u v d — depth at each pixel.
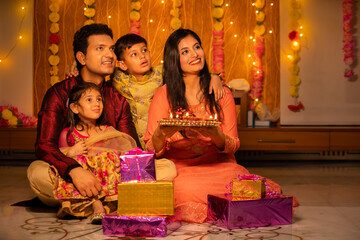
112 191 2.35
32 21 5.44
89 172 2.30
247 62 5.40
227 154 2.65
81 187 2.26
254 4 5.38
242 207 2.11
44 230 2.11
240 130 4.88
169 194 2.04
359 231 2.04
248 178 2.19
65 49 5.46
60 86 2.69
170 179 2.37
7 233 2.05
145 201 2.04
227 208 2.09
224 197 2.16
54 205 2.61
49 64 5.50
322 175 4.01
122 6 5.42
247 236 1.97
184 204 2.28
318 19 5.38
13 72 5.48
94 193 2.27
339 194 3.03
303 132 4.88
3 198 2.95
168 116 2.63
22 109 5.49
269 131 4.88
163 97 2.65
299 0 5.36
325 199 2.85
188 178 2.36
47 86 5.51
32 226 2.19
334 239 1.91
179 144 2.60
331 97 5.40
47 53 5.50
